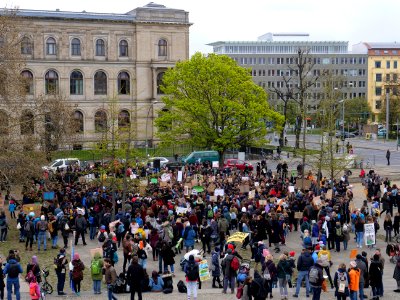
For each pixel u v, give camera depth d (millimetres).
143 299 26969
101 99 100562
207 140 70938
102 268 27703
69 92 99250
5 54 51031
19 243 39312
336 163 63469
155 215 39500
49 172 55469
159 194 44188
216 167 65625
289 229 41969
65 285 30016
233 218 38969
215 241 35031
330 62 189375
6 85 51500
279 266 27062
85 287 29672
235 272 28125
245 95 70812
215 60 71625
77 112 99750
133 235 33781
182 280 30188
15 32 51938
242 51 193875
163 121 73000
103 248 30422
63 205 41875
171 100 74562
